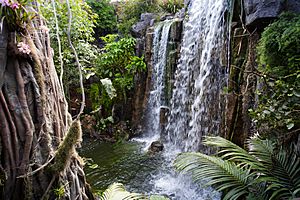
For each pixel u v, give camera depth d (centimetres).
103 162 436
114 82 599
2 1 131
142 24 640
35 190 147
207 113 409
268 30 244
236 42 330
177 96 518
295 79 207
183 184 350
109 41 637
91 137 570
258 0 271
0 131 135
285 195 178
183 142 486
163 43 556
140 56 611
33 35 158
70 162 176
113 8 744
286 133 205
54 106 170
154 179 371
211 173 195
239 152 210
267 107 209
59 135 170
